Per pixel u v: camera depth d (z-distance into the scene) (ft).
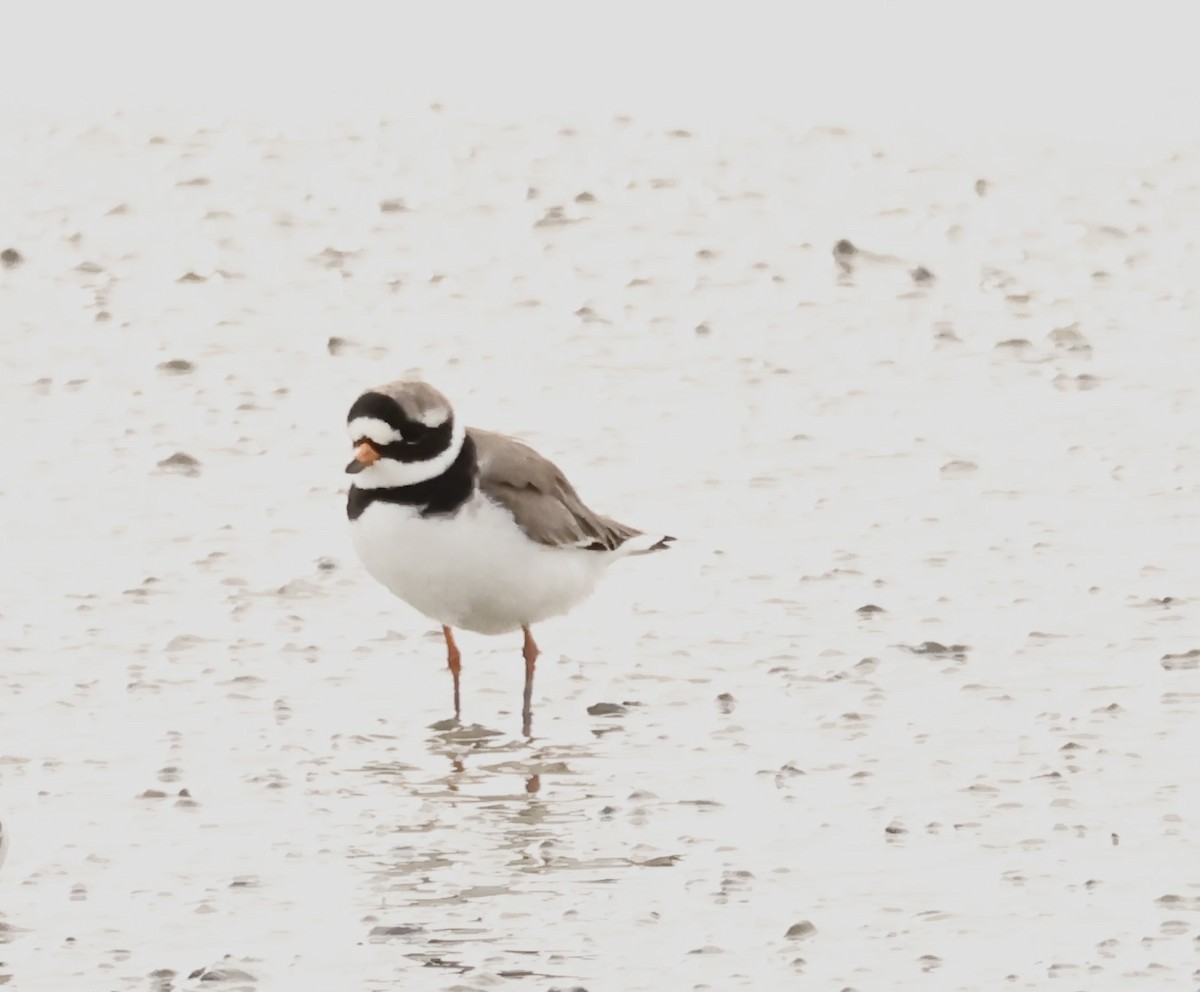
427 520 37.76
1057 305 61.57
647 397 54.85
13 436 51.75
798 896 31.42
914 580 44.16
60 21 90.53
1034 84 84.02
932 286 63.10
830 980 28.86
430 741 37.68
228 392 54.80
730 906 31.09
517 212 69.51
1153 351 57.93
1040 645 40.91
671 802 34.91
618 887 31.83
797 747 36.94
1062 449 51.19
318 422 52.95
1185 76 84.64
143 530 46.57
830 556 45.37
